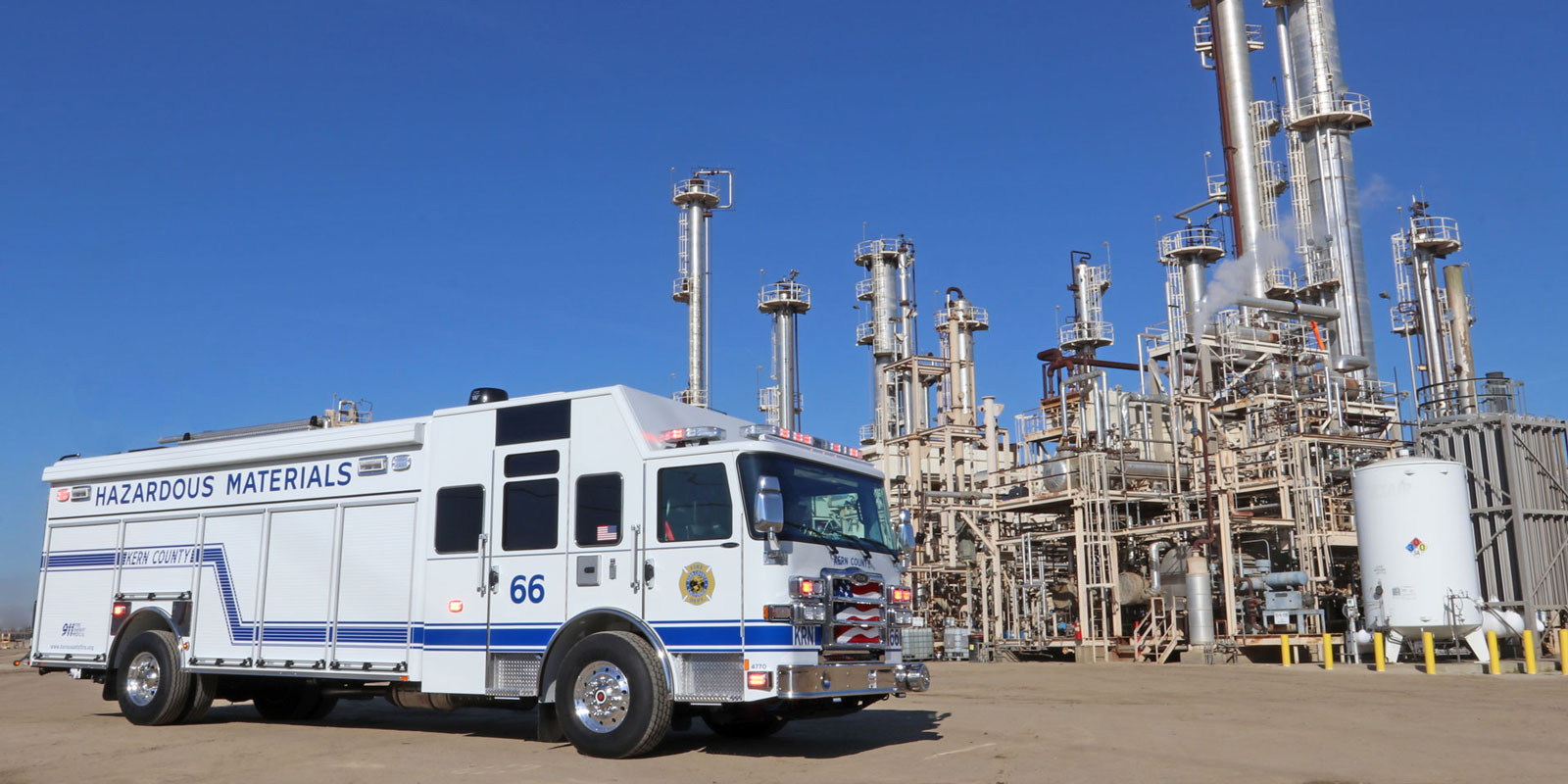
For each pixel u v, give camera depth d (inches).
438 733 551.5
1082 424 1505.9
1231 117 2032.5
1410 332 1886.1
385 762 448.1
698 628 443.8
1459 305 1716.3
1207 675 997.8
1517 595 1158.3
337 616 536.1
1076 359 1733.5
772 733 527.8
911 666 484.1
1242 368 1637.6
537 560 486.0
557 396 498.3
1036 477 1471.5
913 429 1684.3
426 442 528.1
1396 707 652.7
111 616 618.2
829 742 501.0
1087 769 417.4
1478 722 565.9
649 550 460.1
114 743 525.3
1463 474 1073.5
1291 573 1230.9
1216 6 2079.2
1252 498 1461.6
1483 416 1208.8
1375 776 399.9
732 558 440.1
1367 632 1104.8
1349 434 1425.9
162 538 608.1
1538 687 805.9
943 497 1583.4
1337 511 1401.3
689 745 491.8
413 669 508.1
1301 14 1969.7
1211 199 2048.5
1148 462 1476.4
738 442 450.9
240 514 581.0
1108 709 658.2
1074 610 1525.6
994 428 1583.4
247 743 517.0
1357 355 1820.9
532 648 479.8
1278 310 1491.1
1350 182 1913.1
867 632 472.4
